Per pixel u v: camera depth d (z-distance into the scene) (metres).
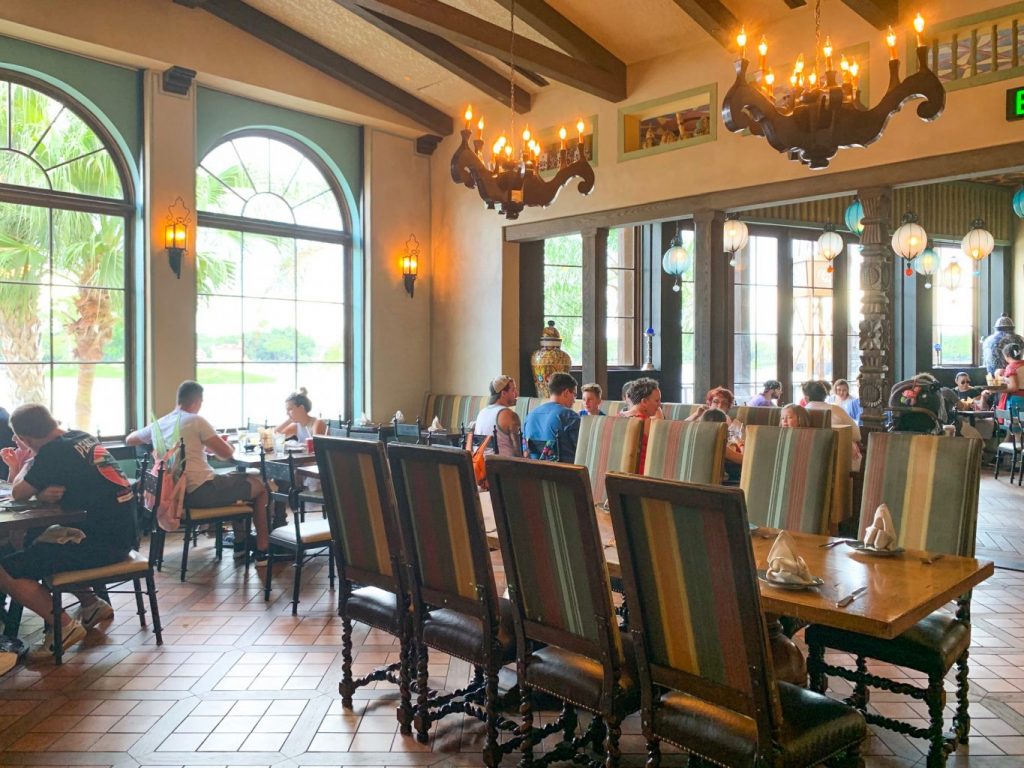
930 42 5.72
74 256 6.85
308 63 7.90
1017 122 5.34
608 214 7.79
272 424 8.23
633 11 6.77
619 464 4.20
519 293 8.91
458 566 2.72
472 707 2.97
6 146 6.44
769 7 6.41
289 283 8.38
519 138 8.57
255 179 8.07
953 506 2.97
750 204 6.76
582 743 2.67
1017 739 2.93
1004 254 12.34
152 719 3.15
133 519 4.20
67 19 6.35
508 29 7.22
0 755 2.86
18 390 6.56
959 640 2.72
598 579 2.23
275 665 3.71
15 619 4.06
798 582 2.30
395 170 9.04
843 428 4.64
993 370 11.56
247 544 5.41
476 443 5.70
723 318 7.17
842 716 2.10
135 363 7.18
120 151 7.07
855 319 11.45
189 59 7.08
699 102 7.16
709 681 2.02
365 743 2.95
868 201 6.08
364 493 3.05
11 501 3.93
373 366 8.85
